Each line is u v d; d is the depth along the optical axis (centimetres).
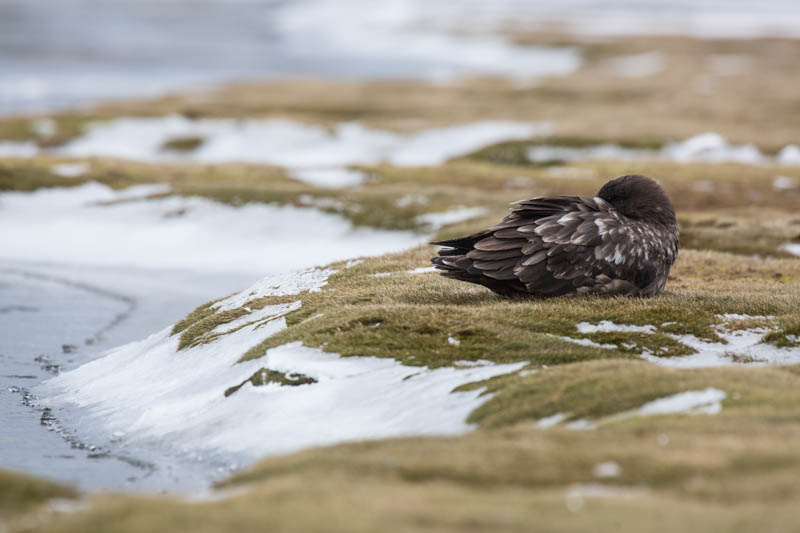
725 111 8381
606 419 1111
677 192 4631
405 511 762
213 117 7431
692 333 1595
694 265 2575
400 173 5222
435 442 1038
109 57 15238
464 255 1731
